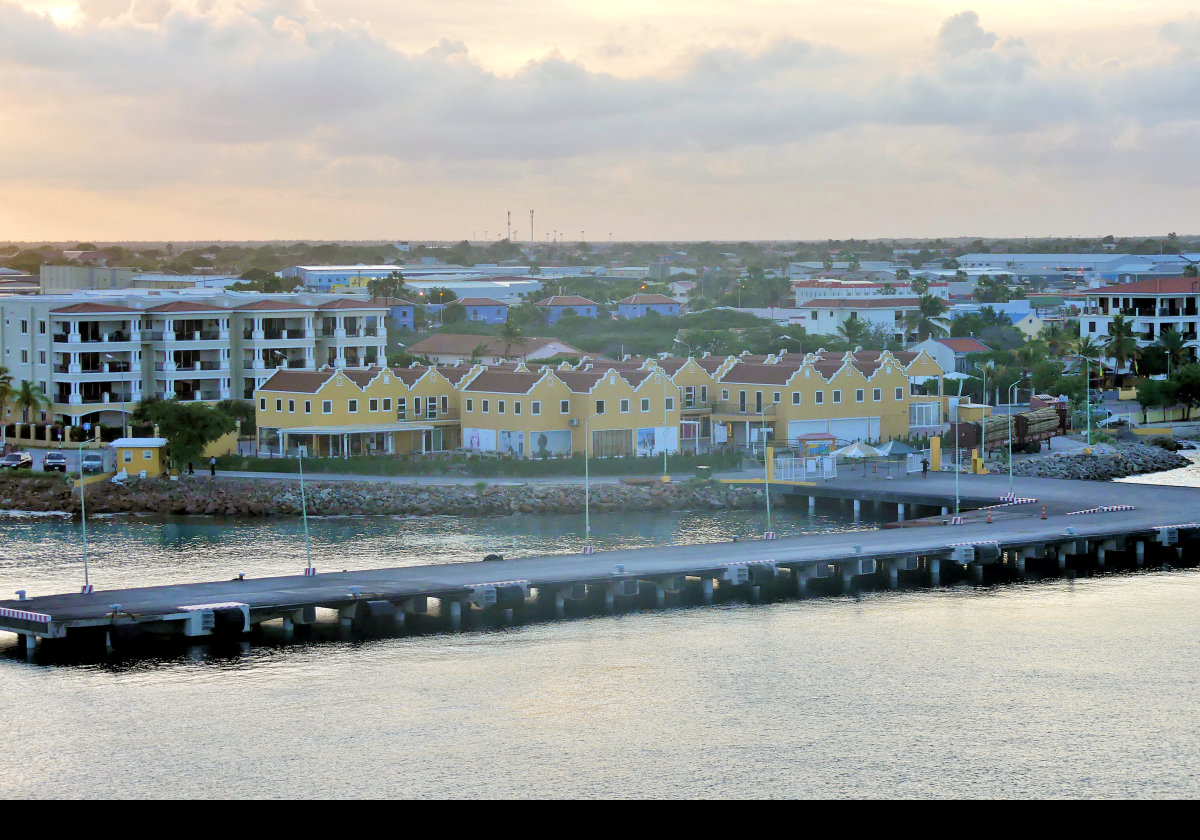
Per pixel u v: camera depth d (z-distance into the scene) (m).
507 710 96.12
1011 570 134.62
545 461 173.62
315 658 105.12
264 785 85.00
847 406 196.88
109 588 122.88
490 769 87.44
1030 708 97.69
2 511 160.62
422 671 102.94
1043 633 113.88
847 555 126.81
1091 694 100.44
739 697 99.12
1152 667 105.94
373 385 183.12
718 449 186.75
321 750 89.62
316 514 160.00
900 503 157.88
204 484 165.38
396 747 90.19
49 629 103.25
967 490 161.88
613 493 164.12
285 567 132.00
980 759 89.44
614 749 90.38
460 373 195.25
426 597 113.19
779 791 84.88
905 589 127.25
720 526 153.25
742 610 119.50
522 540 145.00
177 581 125.88
